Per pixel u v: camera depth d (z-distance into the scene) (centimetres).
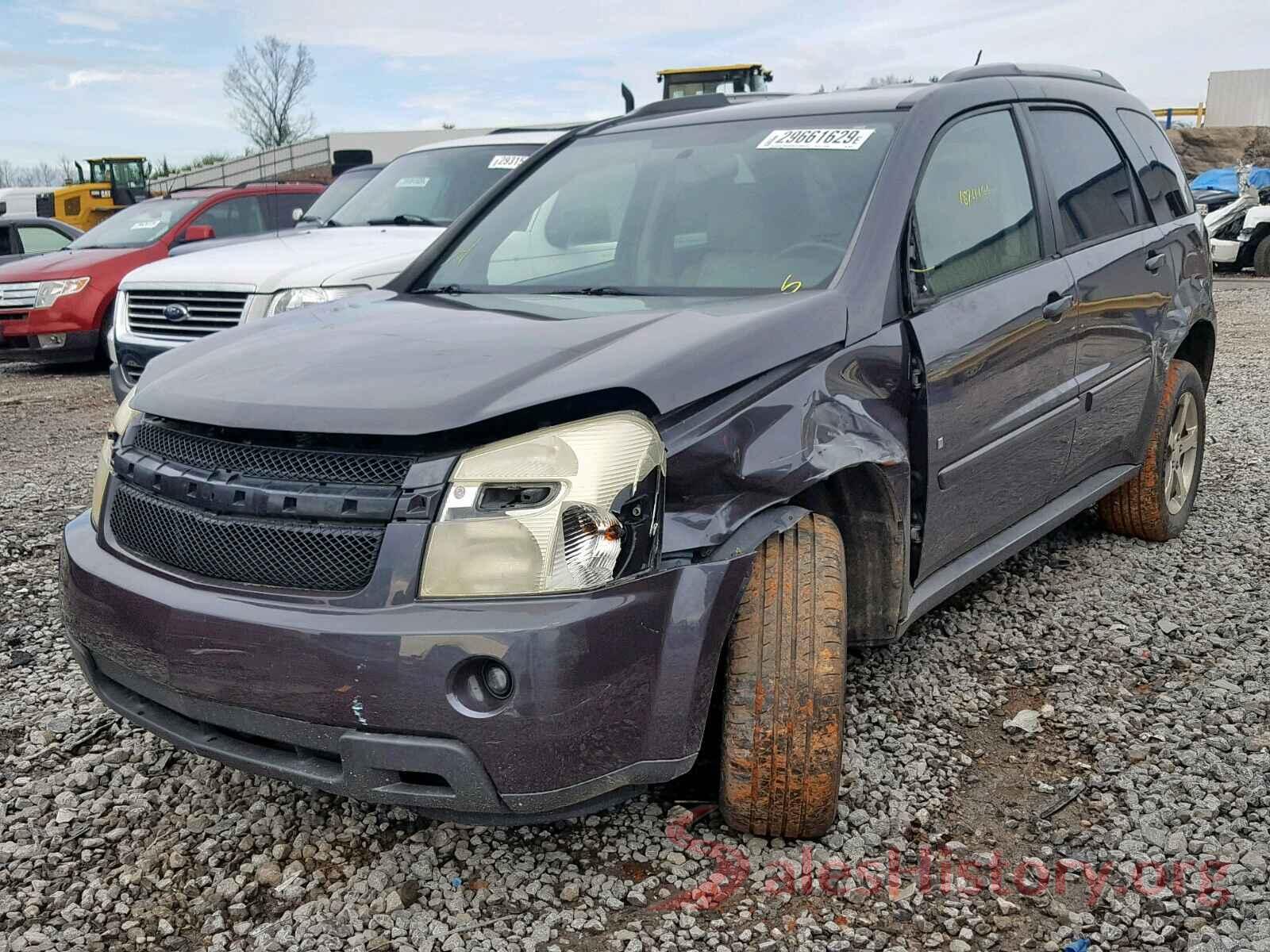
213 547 251
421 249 754
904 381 308
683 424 251
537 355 260
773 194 346
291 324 325
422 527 233
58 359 1115
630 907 256
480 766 230
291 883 265
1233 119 4300
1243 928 245
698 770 308
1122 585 454
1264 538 512
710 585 246
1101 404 424
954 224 349
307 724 237
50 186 2552
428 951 242
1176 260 482
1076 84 457
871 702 353
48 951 243
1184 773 310
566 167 407
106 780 315
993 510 364
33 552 520
